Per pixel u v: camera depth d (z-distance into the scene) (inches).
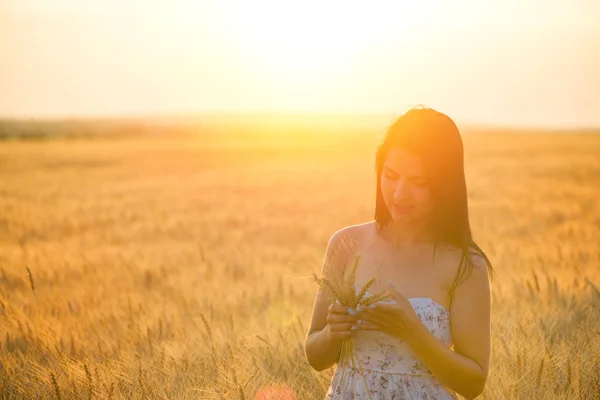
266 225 685.3
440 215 101.7
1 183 1346.0
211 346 192.2
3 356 195.5
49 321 241.3
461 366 96.2
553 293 257.6
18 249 502.0
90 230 671.1
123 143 3383.4
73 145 3093.0
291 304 294.8
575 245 452.4
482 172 1432.1
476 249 103.3
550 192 969.5
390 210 102.5
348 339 102.2
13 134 4232.3
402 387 102.5
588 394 147.8
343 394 105.3
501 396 147.8
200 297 310.0
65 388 161.8
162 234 640.4
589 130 6988.2
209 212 839.1
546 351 170.4
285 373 179.8
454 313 101.2
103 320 246.8
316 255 474.9
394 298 95.7
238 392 149.8
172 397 158.7
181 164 1966.0
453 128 100.3
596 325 205.2
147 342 209.0
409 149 98.2
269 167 1833.2
